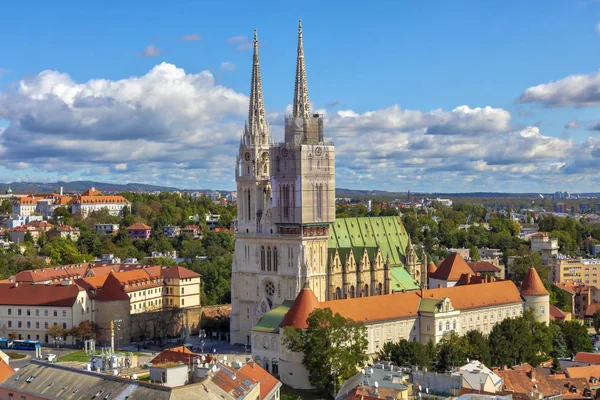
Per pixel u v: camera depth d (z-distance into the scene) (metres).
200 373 189.88
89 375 180.00
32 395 182.50
